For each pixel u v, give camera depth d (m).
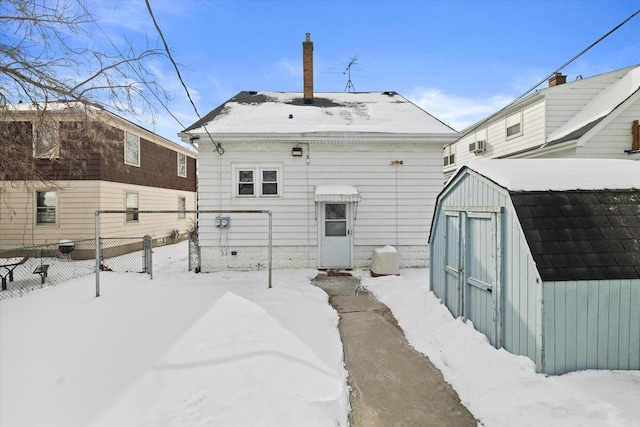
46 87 5.21
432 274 5.35
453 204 4.48
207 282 6.73
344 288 6.57
